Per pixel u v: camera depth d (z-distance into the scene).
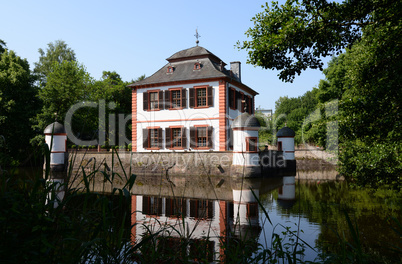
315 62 6.05
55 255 1.85
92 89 30.36
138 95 23.50
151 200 9.71
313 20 5.74
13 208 1.66
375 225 5.97
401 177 6.98
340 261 2.92
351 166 7.75
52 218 1.89
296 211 7.56
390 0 5.19
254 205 8.60
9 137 25.78
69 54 39.25
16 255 1.62
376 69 6.73
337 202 8.84
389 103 6.38
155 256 2.74
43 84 35.84
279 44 5.95
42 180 1.88
